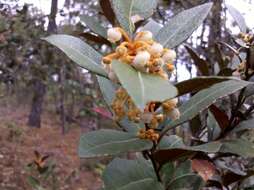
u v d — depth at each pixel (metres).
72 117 3.19
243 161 0.46
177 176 0.31
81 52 0.25
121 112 0.24
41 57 1.47
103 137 0.28
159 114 0.25
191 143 0.37
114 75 0.23
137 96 0.18
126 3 0.26
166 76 0.21
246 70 0.33
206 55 0.72
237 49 0.40
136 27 0.28
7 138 3.21
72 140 3.63
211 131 0.35
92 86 2.11
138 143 0.27
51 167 1.24
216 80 0.23
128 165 0.29
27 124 3.82
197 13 0.28
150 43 0.22
